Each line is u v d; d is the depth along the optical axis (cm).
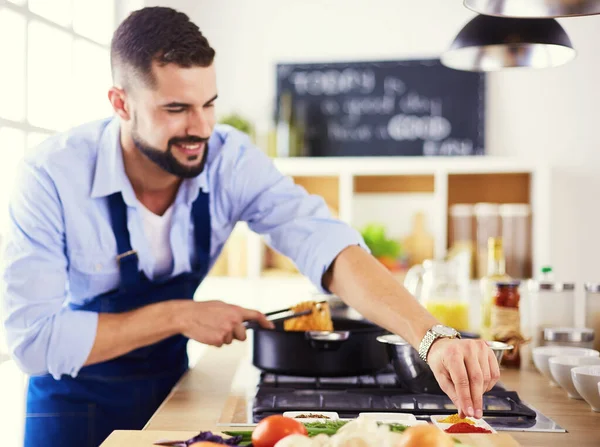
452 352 130
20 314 169
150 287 192
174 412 148
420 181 434
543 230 395
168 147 169
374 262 174
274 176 200
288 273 424
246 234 418
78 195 179
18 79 244
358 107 439
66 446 188
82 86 291
